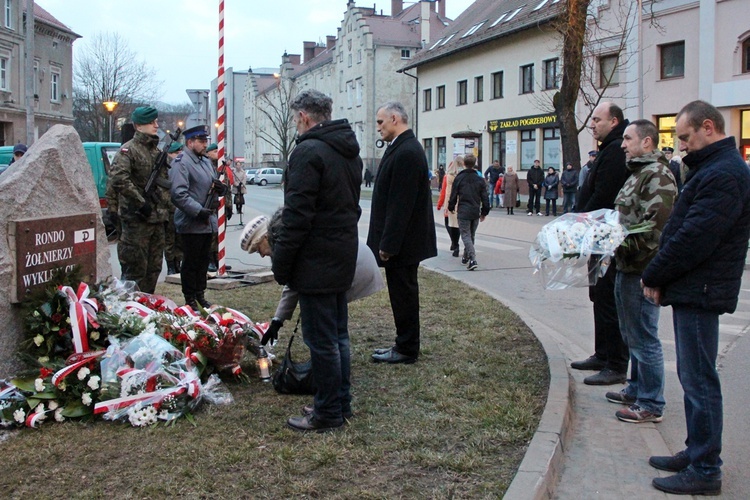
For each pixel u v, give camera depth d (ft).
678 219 11.98
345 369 14.32
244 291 28.94
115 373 14.16
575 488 12.31
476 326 22.77
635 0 81.82
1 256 14.89
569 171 75.92
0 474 11.66
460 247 47.85
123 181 20.75
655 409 15.25
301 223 12.75
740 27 73.26
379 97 178.09
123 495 10.94
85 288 15.66
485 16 125.49
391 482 11.57
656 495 12.05
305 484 11.36
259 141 282.36
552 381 16.58
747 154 74.95
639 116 79.10
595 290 17.85
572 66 75.77
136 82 178.91
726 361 20.67
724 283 11.60
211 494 11.05
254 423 14.03
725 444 14.44
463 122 126.11
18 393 14.08
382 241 17.69
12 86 144.56
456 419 14.35
